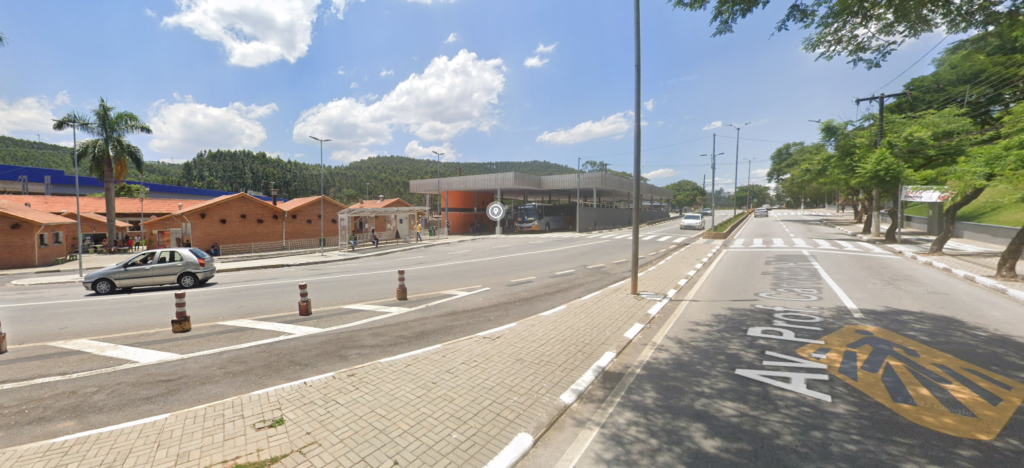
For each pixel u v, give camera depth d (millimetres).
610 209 48031
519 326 6809
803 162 44000
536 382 4492
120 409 4266
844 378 4500
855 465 2939
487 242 31719
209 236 27531
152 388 4797
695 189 127000
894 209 21750
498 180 40062
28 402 4465
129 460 3080
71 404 4398
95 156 27531
